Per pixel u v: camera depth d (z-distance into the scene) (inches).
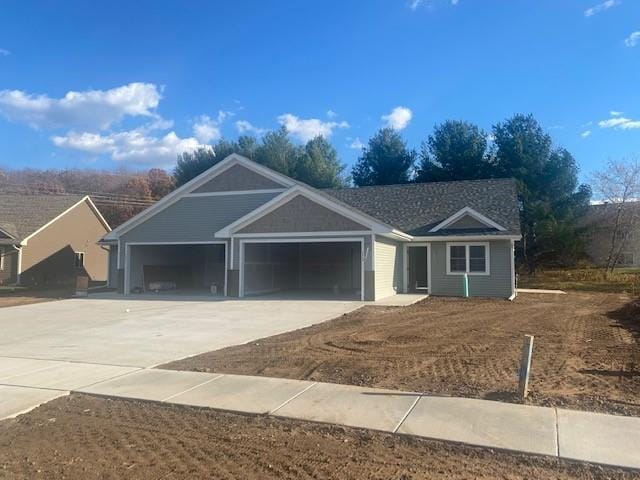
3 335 479.8
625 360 350.9
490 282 866.1
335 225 791.7
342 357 365.7
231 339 452.8
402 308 686.5
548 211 1460.4
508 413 234.7
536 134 1610.5
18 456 194.1
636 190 1459.2
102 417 239.6
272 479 172.9
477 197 997.8
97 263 1457.9
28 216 1284.4
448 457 189.9
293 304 736.3
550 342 422.6
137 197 2386.8
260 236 837.2
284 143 1996.8
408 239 882.1
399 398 259.4
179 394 271.9
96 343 435.8
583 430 213.0
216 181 930.1
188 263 1139.9
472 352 380.8
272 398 262.2
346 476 174.7
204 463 186.1
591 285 1127.6
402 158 1847.9
